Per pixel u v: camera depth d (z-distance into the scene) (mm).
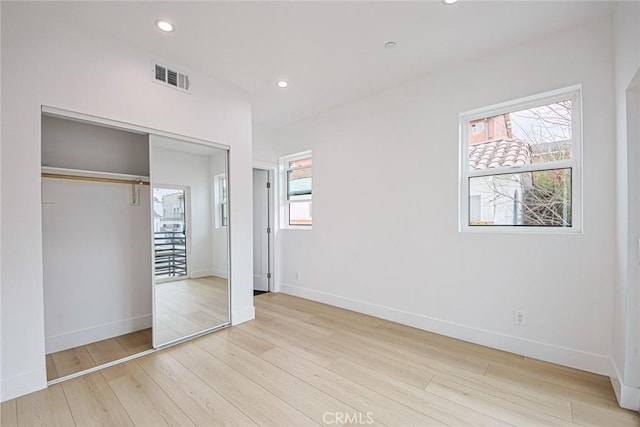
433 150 3047
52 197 2664
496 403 1883
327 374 2236
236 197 3338
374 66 2895
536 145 2553
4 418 1748
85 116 2248
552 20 2203
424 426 1685
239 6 2037
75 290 2777
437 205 3021
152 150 2684
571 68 2295
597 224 2188
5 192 1909
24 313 1974
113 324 3006
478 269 2754
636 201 1813
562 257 2334
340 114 3910
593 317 2211
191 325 2973
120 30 2299
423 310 3131
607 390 2000
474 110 2799
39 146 2037
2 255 1901
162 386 2084
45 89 2061
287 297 4488
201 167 3064
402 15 2143
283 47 2562
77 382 2135
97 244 2920
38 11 2029
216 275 3189
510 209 2676
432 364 2377
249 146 3482
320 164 4180
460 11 2104
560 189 2434
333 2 2006
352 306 3801
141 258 3225
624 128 1881
